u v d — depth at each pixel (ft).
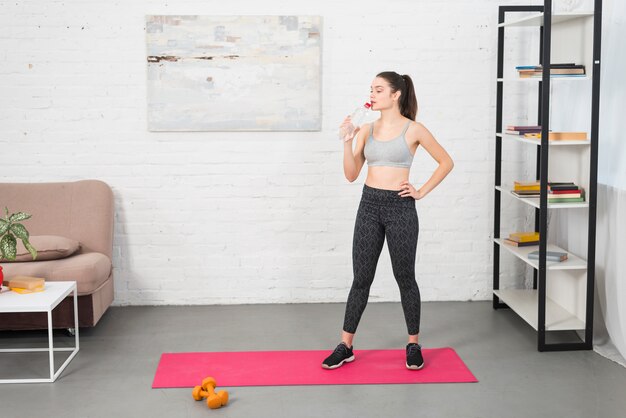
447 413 11.51
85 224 16.33
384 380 12.78
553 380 12.83
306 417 11.37
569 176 14.92
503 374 13.11
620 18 13.44
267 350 14.35
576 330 15.21
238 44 16.81
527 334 15.31
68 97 16.89
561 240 16.05
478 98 17.35
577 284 14.90
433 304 17.58
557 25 15.23
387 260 17.70
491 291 17.90
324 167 17.33
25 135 16.94
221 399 11.68
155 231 17.35
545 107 13.55
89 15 16.70
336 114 17.20
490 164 17.54
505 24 15.89
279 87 16.97
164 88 16.85
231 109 16.98
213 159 17.21
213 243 17.46
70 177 17.11
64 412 11.58
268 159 17.26
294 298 17.71
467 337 15.14
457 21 17.15
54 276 14.39
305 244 17.56
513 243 16.14
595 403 11.89
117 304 17.49
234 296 17.62
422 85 17.28
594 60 13.43
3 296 12.98
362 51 17.08
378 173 13.08
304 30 16.84
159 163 17.16
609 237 14.02
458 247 17.75
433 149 13.14
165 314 16.79
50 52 16.76
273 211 17.43
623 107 13.43
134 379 12.91
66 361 13.58
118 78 16.89
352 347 13.80
